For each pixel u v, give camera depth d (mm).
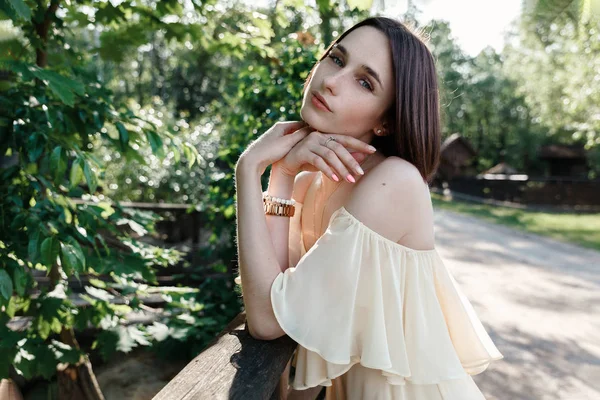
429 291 1026
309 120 1051
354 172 1013
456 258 8539
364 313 968
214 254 4426
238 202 1031
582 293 6258
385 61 1010
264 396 819
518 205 22047
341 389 1140
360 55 1013
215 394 786
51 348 1983
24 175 1694
